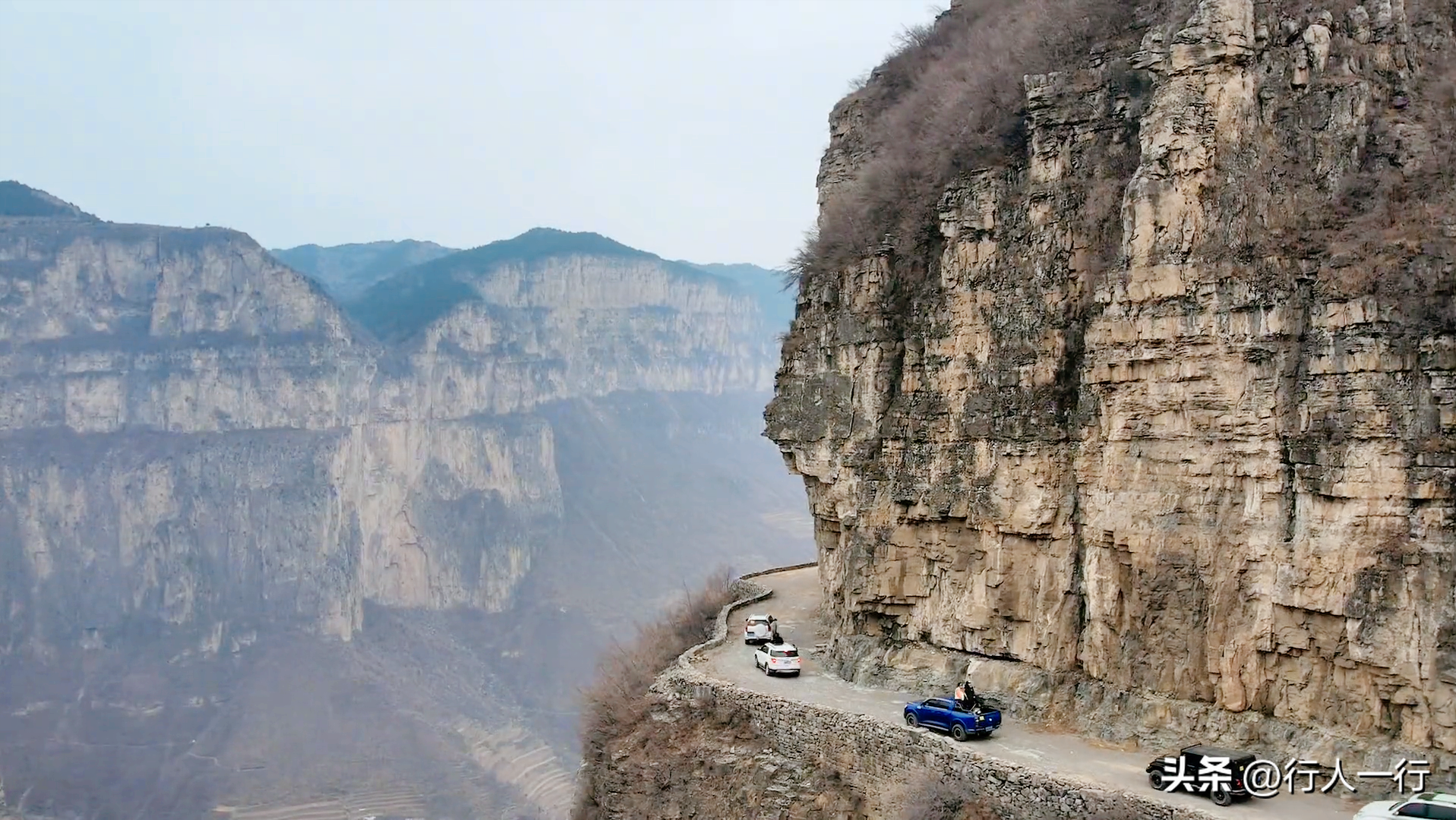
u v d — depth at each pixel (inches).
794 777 1670.8
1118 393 1475.1
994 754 1440.7
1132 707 1448.1
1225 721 1366.9
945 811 1429.6
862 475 1857.8
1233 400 1374.3
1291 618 1323.8
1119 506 1470.2
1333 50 1425.9
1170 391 1423.5
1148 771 1322.6
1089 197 1573.6
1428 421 1239.5
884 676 1791.3
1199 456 1402.6
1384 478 1256.8
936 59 2185.0
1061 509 1566.2
